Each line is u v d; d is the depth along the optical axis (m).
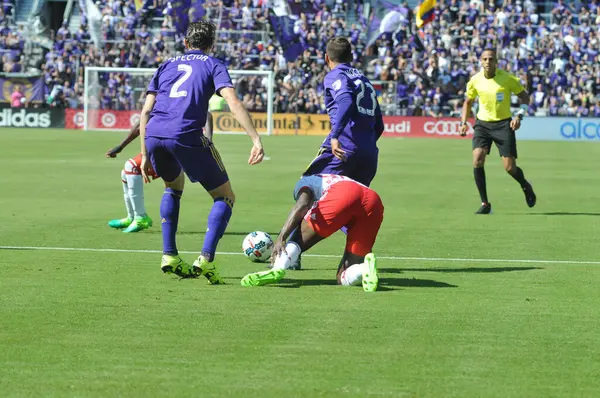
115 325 14.49
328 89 19.45
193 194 38.19
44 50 109.25
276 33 106.44
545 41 103.75
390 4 106.12
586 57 103.19
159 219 29.88
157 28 109.31
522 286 18.50
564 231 27.92
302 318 15.13
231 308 15.85
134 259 21.39
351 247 18.41
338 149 19.17
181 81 18.12
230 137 91.44
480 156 33.09
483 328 14.63
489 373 12.10
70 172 48.50
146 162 18.73
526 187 33.91
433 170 53.03
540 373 12.12
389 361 12.62
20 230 26.44
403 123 100.31
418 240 25.58
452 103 100.62
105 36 106.88
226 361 12.52
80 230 26.62
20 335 13.80
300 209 18.36
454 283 18.77
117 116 100.25
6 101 103.38
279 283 18.42
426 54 104.50
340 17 109.31
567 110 99.31
